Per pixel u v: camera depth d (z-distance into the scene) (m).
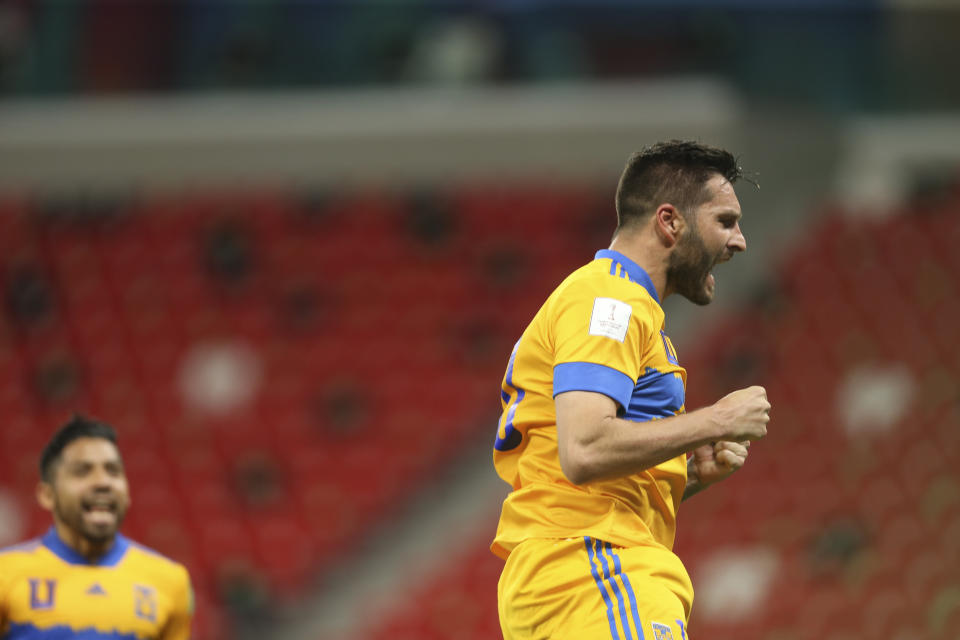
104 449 14.35
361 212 51.97
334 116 49.88
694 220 10.32
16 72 50.06
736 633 39.75
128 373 48.12
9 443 46.16
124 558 14.60
